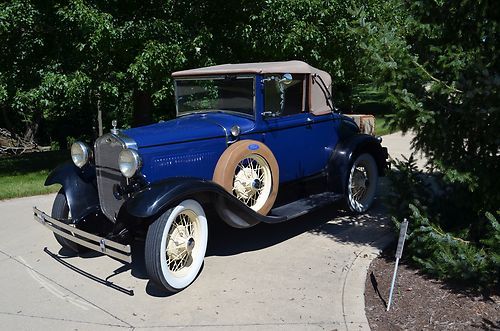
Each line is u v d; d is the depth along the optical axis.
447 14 4.12
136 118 11.25
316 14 8.61
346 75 9.72
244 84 5.13
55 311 4.00
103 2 8.91
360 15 4.23
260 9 9.01
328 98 6.07
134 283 4.53
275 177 5.05
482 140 4.12
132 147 4.27
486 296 3.93
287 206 5.47
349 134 6.34
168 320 3.81
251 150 4.85
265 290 4.27
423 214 4.53
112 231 4.55
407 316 3.69
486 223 4.38
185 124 4.91
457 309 3.73
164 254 4.09
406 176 4.93
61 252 5.36
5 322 3.84
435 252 4.18
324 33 8.84
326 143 6.01
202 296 4.20
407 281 4.27
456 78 3.89
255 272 4.66
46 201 7.66
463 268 3.91
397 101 3.94
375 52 3.98
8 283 4.57
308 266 4.76
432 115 3.89
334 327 3.61
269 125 5.23
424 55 4.23
